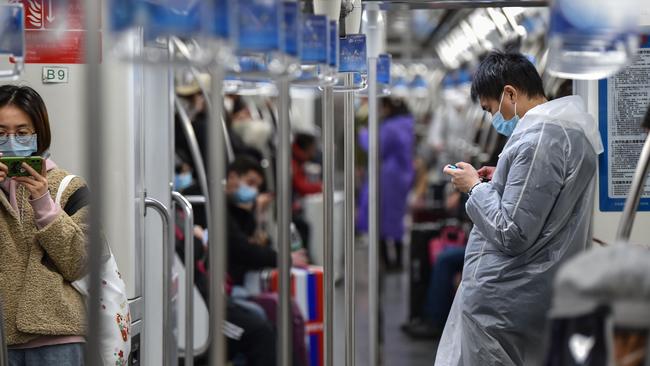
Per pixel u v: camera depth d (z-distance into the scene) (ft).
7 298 25.89
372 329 38.75
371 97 36.47
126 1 18.11
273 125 66.13
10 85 26.86
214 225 18.44
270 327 43.86
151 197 33.94
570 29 19.66
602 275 14.32
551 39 19.99
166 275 31.35
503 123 29.71
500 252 28.60
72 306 26.16
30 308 25.79
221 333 18.57
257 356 43.57
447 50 74.33
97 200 15.94
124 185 30.04
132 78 30.12
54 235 25.77
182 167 47.39
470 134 71.97
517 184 27.68
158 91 34.45
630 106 31.63
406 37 79.36
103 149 15.90
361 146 92.99
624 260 14.55
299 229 68.23
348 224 30.42
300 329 43.52
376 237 38.06
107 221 29.84
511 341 28.68
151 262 34.40
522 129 28.25
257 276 46.91
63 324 25.95
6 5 21.67
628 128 31.65
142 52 21.03
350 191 30.30
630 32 19.62
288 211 22.31
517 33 40.24
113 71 29.71
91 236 16.08
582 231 28.60
